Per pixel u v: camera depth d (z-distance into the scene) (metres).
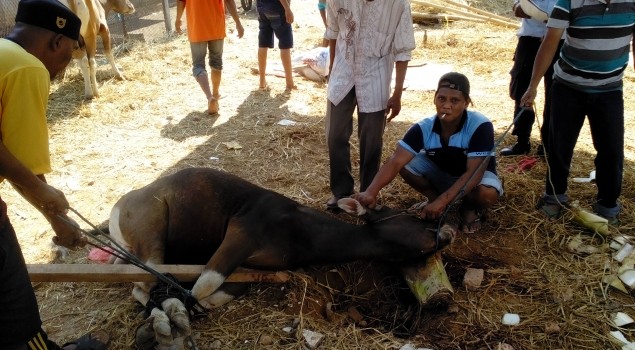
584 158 5.45
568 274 3.87
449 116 3.79
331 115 4.45
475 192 4.05
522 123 5.34
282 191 5.05
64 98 7.25
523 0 4.85
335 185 4.65
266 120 6.58
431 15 11.23
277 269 3.71
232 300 3.62
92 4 6.91
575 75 4.04
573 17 3.85
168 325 3.01
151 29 10.96
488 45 9.48
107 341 3.30
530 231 4.31
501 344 3.29
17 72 2.39
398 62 4.25
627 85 7.34
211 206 3.81
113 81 7.85
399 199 4.80
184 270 3.50
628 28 3.84
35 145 2.53
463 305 3.61
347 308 3.79
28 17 2.57
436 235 3.59
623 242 4.14
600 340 3.33
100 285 3.82
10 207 4.82
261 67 7.48
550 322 3.44
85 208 4.81
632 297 3.69
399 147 4.02
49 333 3.41
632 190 4.84
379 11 4.07
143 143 6.07
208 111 6.77
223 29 6.60
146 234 3.72
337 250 3.71
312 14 12.03
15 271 2.36
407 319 3.66
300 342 3.29
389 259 3.71
